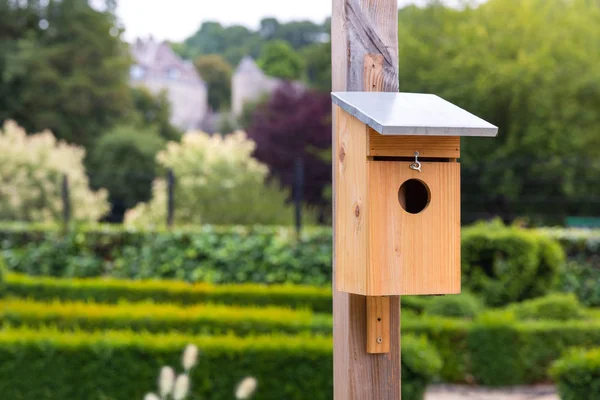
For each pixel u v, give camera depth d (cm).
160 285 1059
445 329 888
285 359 639
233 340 654
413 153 326
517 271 1096
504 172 2491
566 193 2495
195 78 6344
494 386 881
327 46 3553
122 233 1319
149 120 4081
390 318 339
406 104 324
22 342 636
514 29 2653
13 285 1058
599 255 1353
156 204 1702
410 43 2730
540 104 2480
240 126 4894
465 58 2630
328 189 2781
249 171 1802
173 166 1762
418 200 352
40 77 3097
